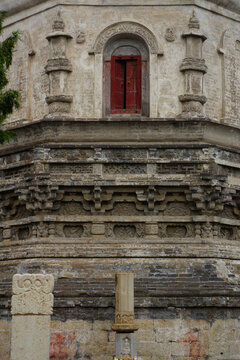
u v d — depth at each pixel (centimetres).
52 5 3809
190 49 3712
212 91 3800
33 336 2644
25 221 3650
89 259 3450
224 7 3916
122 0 3759
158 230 3581
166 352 3225
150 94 3700
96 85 3706
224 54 3872
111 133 3650
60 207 3597
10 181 3716
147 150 3581
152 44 3731
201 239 3544
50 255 3459
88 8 3769
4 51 3147
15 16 4019
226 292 3303
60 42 3734
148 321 3244
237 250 3616
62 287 3316
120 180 3528
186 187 3544
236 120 3878
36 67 3862
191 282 3334
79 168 3578
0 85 3112
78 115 3700
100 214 3581
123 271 3394
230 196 3625
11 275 3459
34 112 3838
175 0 3766
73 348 3231
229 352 3288
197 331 3250
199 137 3634
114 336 3225
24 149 3678
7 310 3353
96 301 3250
